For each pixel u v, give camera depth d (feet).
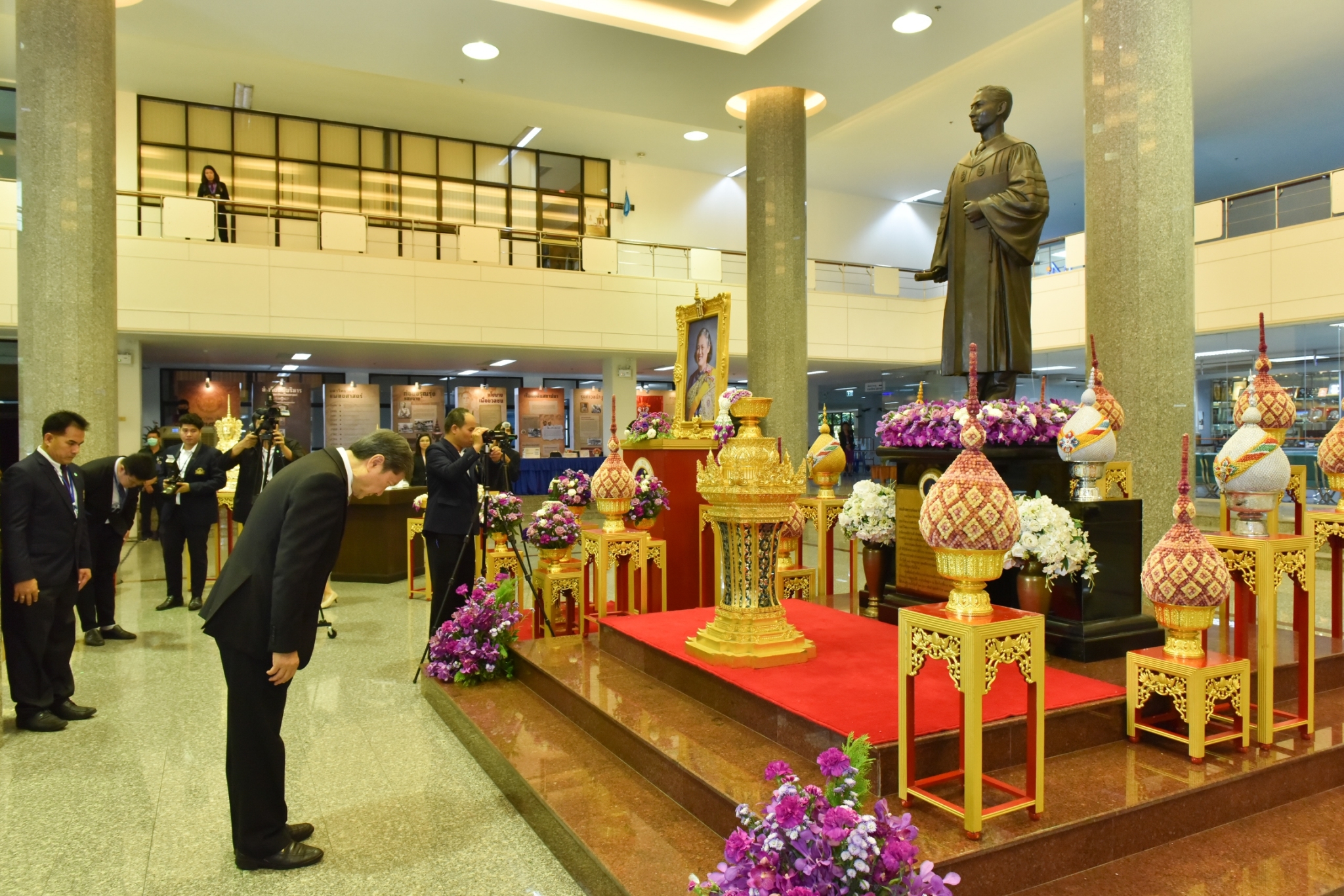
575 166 57.98
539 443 62.28
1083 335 43.57
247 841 8.81
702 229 61.52
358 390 58.29
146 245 37.19
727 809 8.05
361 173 52.60
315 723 13.50
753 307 31.32
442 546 16.26
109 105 23.02
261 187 50.31
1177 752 9.42
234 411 56.70
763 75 28.30
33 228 22.15
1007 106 15.84
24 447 22.15
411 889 8.38
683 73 27.96
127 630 20.57
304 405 58.80
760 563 11.59
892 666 11.19
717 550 12.11
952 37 25.44
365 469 9.18
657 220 60.13
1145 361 16.96
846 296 54.19
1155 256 16.94
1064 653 12.24
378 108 49.96
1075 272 44.01
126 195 42.24
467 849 9.19
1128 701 9.80
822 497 18.38
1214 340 37.65
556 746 10.93
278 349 44.83
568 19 24.63
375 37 25.68
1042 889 7.27
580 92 29.86
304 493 8.74
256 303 39.14
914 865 6.31
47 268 22.08
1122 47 17.20
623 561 17.11
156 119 48.11
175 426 55.01
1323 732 10.13
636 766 9.98
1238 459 10.23
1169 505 16.89
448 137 54.65
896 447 15.26
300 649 8.70
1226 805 8.63
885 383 67.97
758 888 5.33
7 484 13.16
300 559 8.61
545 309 45.60
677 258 59.11
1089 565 12.12
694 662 11.53
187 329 37.91
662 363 54.54
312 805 10.39
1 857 9.19
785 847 5.55
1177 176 16.99
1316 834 8.37
